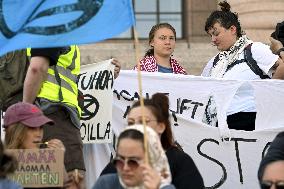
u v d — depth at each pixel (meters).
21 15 10.84
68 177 11.76
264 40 22.22
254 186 13.47
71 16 10.72
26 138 11.12
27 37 10.73
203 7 23.98
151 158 9.57
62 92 12.42
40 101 12.30
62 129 12.34
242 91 13.62
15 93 12.38
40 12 10.79
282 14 22.28
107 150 13.46
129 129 9.62
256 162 13.48
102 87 13.38
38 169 10.87
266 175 9.50
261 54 13.67
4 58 12.41
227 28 13.81
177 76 13.62
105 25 10.66
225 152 13.48
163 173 9.64
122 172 9.55
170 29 14.35
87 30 10.68
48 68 11.96
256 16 22.28
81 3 10.71
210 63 14.31
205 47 23.16
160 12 24.22
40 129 11.21
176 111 13.62
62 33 10.71
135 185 9.55
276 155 9.85
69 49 12.55
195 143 13.54
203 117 13.62
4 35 10.84
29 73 11.60
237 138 13.49
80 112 12.97
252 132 13.50
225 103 13.62
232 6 22.58
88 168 13.43
